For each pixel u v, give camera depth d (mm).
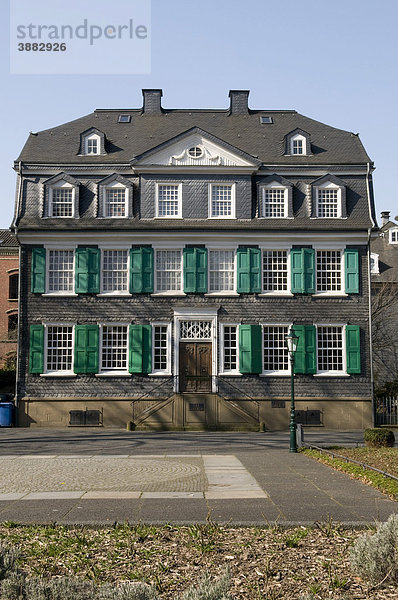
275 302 33656
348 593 7297
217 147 34500
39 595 6242
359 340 33406
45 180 34438
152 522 10703
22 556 8477
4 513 11625
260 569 8164
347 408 33094
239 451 22281
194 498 13023
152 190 34188
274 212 34406
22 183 34594
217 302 33656
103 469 17469
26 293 33469
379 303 44844
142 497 13188
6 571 6848
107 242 33719
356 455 19594
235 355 33562
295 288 33562
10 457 20422
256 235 33688
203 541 9398
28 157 35469
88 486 14656
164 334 33500
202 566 8352
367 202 34656
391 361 46250
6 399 36562
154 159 34312
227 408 32188
